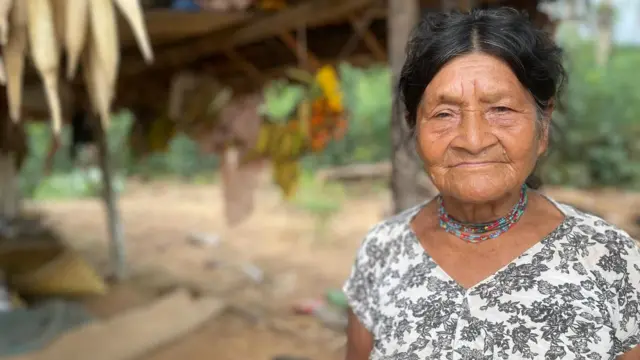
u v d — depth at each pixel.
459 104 0.96
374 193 12.70
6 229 6.11
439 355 0.96
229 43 3.90
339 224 9.78
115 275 6.48
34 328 4.27
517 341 0.92
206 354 4.21
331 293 5.73
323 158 15.52
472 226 1.02
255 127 5.28
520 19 0.99
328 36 4.30
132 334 4.32
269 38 4.47
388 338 1.03
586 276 0.94
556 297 0.93
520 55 0.94
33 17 1.69
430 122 0.99
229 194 5.50
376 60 4.70
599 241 0.97
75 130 6.47
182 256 7.77
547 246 0.98
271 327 4.79
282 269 7.05
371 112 15.93
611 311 0.92
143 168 17.16
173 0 3.26
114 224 6.50
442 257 1.04
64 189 14.55
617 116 13.20
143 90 5.38
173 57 4.41
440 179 0.99
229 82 5.10
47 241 5.89
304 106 5.20
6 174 6.88
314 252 7.96
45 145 15.48
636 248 0.98
